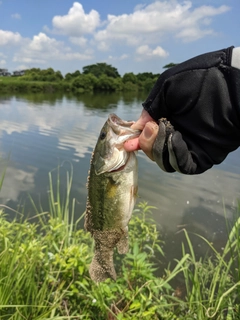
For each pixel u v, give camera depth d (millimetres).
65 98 34125
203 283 3361
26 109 20453
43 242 3414
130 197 1812
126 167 1776
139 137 1532
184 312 3219
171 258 4426
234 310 3012
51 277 2791
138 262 3049
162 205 5988
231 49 1363
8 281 2404
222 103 1355
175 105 1439
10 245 2693
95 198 1919
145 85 56219
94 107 23625
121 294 3053
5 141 10492
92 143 10695
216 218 5594
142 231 3781
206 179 7410
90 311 2883
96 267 2062
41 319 2406
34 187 6500
